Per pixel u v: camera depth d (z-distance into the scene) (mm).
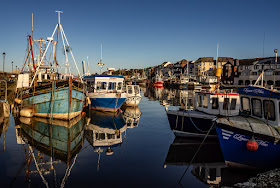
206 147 12422
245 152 9117
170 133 15844
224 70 83188
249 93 10773
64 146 12672
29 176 8680
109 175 8820
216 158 10828
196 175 8891
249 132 8766
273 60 66062
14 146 12469
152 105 33281
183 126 14383
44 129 16156
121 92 24281
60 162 10227
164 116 23406
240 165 9469
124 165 9898
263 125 9195
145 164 10055
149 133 15836
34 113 19250
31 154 11234
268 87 10828
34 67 27828
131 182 8227
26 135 14672
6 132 15375
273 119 9273
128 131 16453
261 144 8703
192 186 7953
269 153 8711
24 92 20641
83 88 20531
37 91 18781
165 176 8805
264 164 9000
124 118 21781
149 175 8875
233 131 9211
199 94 14891
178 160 10531
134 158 10797
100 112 24156
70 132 15727
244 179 8555
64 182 8141
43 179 8422
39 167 9617
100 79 23688
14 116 20812
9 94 28141
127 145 12914
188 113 13953
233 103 12898
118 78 24531
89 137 14633
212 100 13305
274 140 8391
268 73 64062
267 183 7656
